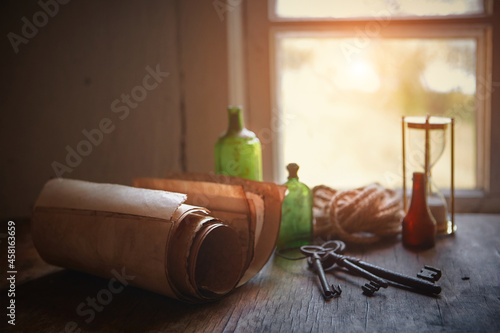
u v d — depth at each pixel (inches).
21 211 73.8
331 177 76.4
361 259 55.7
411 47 71.4
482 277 50.4
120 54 71.4
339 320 42.9
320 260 52.5
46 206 52.6
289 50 73.5
